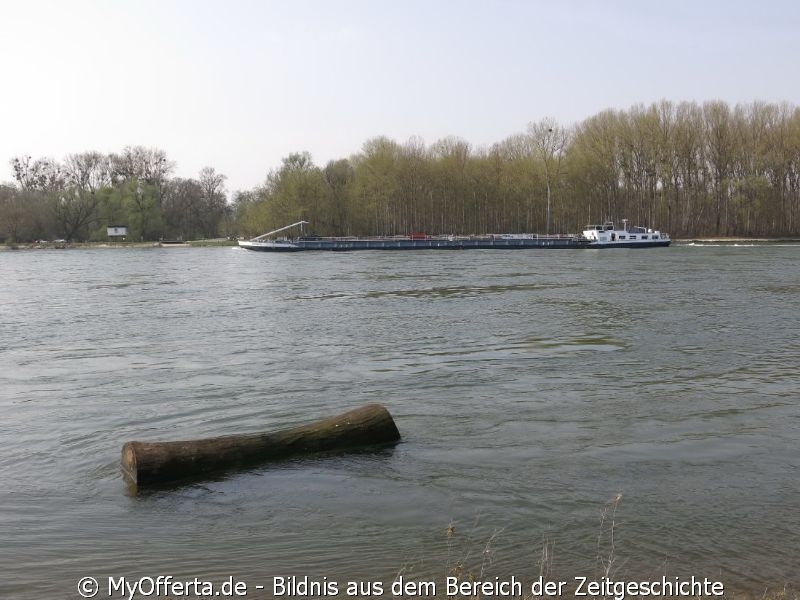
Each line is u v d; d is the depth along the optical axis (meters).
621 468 12.44
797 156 122.38
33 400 17.88
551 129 130.62
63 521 10.35
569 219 132.38
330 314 34.94
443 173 131.50
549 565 8.91
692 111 128.12
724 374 20.42
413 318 33.16
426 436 14.31
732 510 10.59
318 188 126.06
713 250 99.56
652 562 8.99
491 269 67.06
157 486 11.66
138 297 44.56
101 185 156.62
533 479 11.89
